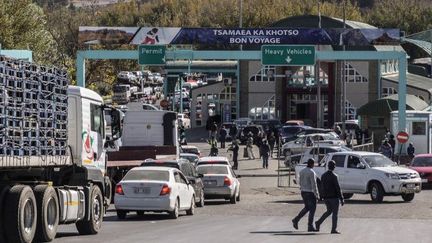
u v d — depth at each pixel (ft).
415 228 186.29
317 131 491.31
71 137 163.32
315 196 175.42
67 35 557.74
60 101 149.48
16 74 127.85
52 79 144.36
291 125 547.49
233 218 214.07
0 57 121.29
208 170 268.21
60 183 158.10
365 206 253.03
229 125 582.35
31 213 138.31
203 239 153.48
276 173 387.55
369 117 525.34
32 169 141.28
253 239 155.53
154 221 200.54
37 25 461.78
